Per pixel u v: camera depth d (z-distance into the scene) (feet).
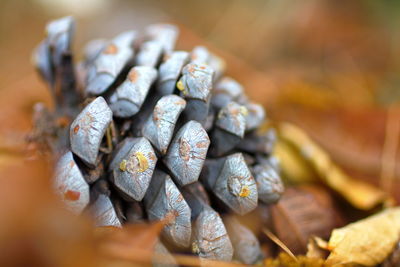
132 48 0.85
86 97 0.80
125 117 0.78
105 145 0.77
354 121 1.05
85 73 0.84
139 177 0.74
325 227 0.86
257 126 0.82
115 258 0.70
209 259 0.77
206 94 0.77
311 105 1.14
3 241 0.66
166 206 0.75
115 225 0.75
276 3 1.61
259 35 1.53
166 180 0.76
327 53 1.50
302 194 0.89
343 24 1.56
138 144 0.75
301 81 1.32
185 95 0.77
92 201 0.75
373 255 0.81
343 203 0.92
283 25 1.57
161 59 0.82
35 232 0.67
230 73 1.25
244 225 0.82
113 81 0.79
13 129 0.95
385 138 1.02
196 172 0.75
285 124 1.03
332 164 0.97
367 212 0.91
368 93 1.32
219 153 0.80
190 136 0.75
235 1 1.62
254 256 0.80
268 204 0.82
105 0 1.50
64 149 0.76
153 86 0.79
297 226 0.85
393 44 1.51
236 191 0.77
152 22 1.46
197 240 0.77
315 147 0.96
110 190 0.76
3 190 0.68
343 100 1.22
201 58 0.84
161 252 0.76
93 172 0.75
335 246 0.80
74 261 0.68
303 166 0.94
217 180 0.78
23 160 0.80
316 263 0.79
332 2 1.59
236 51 1.48
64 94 0.85
